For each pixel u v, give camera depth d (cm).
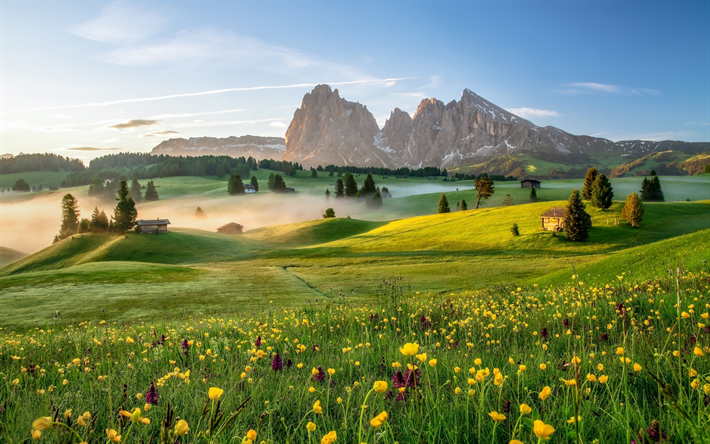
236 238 11869
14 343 827
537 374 382
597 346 493
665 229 7456
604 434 253
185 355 611
